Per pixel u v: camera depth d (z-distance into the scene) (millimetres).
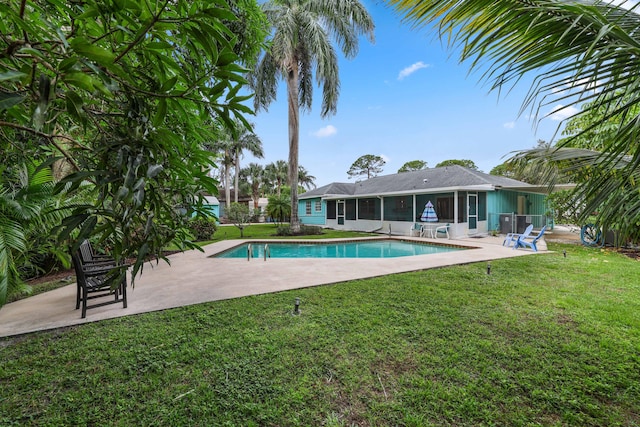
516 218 13477
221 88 1062
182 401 2084
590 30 1286
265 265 6934
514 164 2561
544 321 3398
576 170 2217
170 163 1292
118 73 849
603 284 4930
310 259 7711
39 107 684
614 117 1495
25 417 1939
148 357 2645
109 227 1013
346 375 2381
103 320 3496
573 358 2615
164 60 1047
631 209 1840
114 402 2088
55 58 834
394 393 2174
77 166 1152
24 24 737
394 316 3561
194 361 2588
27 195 3084
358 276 5633
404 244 12414
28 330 3197
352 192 20891
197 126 1633
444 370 2441
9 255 2832
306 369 2461
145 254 1099
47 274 6055
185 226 1690
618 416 1938
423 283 5043
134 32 901
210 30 891
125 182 887
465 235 13109
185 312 3738
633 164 1531
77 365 2537
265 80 14766
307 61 14328
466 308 3820
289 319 3494
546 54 1447
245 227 20781
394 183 18188
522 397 2123
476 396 2135
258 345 2855
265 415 1948
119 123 1184
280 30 12258
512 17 1456
